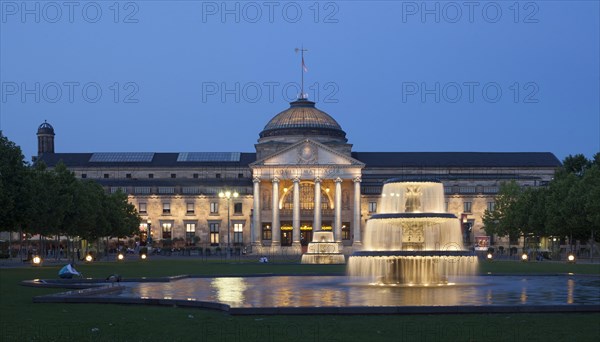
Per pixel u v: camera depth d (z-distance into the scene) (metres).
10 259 128.50
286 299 38.22
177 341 25.53
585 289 44.53
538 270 76.75
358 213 176.50
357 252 50.47
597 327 28.06
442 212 53.28
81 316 32.28
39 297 38.34
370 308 31.81
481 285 47.91
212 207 188.50
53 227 98.00
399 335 26.36
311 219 185.12
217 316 31.75
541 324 28.84
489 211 164.25
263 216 184.75
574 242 152.25
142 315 32.41
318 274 61.66
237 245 186.50
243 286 48.66
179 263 104.56
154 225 188.25
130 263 105.56
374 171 197.62
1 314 33.28
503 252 173.25
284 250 171.88
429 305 33.22
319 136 198.62
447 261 47.97
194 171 199.62
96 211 120.88
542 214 122.38
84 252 136.50
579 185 111.19
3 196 76.06
